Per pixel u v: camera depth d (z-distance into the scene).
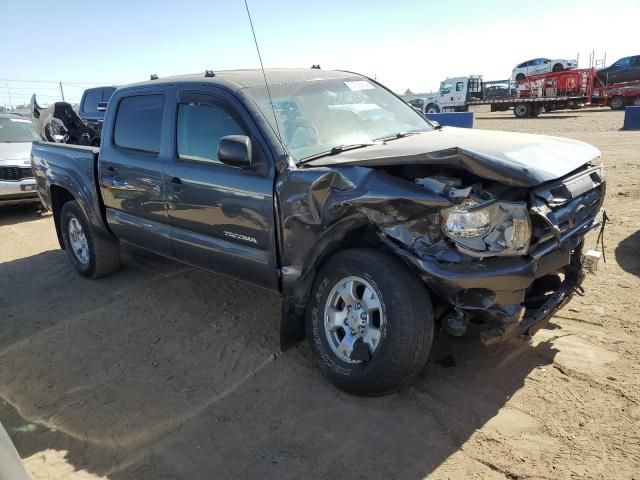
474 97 39.16
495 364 3.58
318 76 4.44
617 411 3.02
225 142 3.46
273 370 3.76
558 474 2.61
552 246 3.04
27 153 9.62
